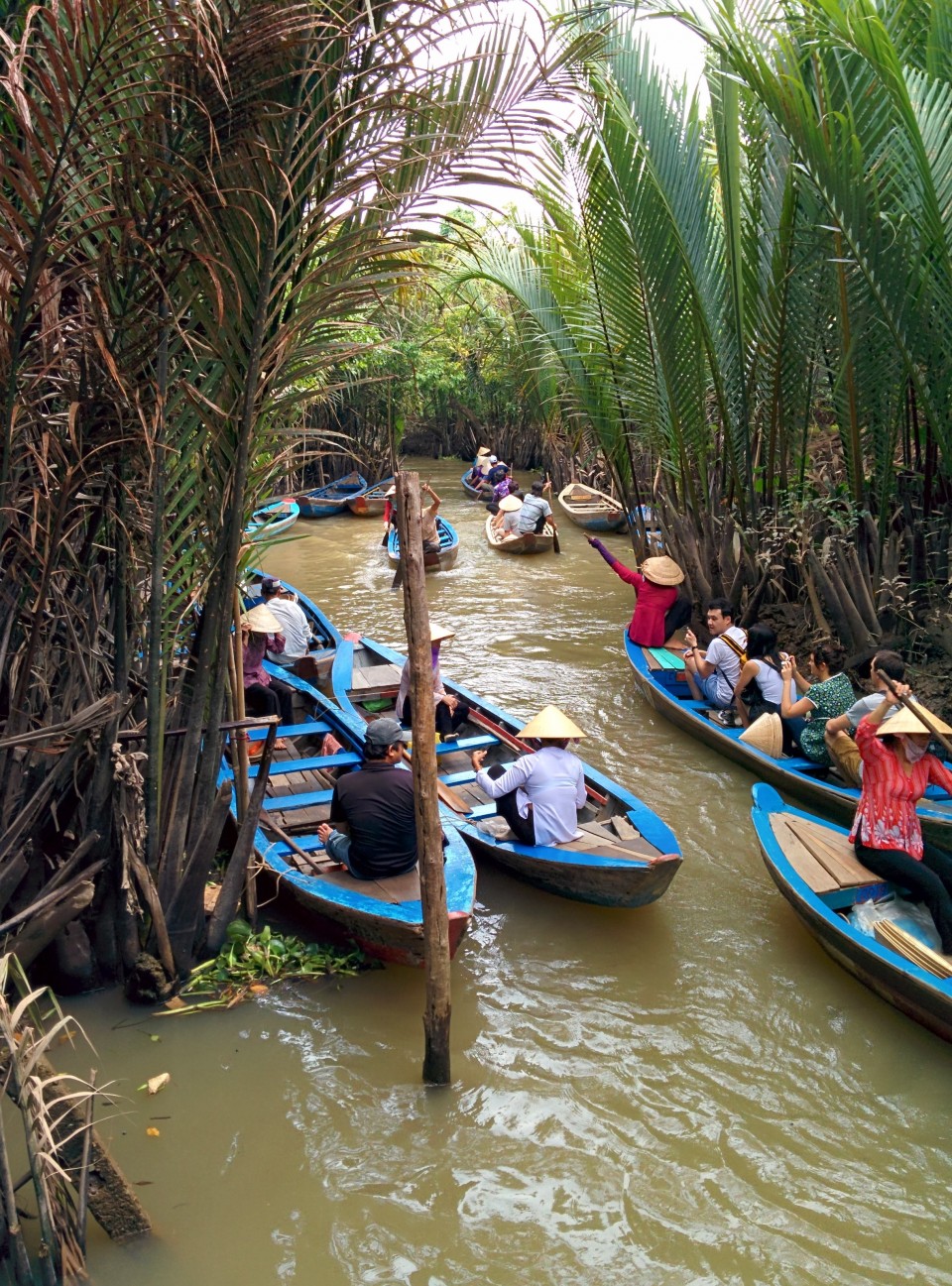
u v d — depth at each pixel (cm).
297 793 688
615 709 939
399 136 432
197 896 508
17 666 458
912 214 806
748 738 762
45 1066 366
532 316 1341
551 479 2519
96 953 507
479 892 624
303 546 1812
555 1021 501
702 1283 361
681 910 600
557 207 1051
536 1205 394
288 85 414
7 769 451
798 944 565
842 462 1041
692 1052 479
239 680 542
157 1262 364
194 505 467
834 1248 374
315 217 417
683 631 1106
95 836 462
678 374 1043
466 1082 457
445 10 381
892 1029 493
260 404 450
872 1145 423
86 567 477
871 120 820
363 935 525
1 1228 321
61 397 435
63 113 398
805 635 968
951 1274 363
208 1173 405
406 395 2547
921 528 873
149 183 417
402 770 556
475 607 1344
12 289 399
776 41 823
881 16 870
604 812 658
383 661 1013
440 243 445
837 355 948
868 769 547
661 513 1134
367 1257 370
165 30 364
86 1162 341
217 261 388
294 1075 459
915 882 525
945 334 809
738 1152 419
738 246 954
